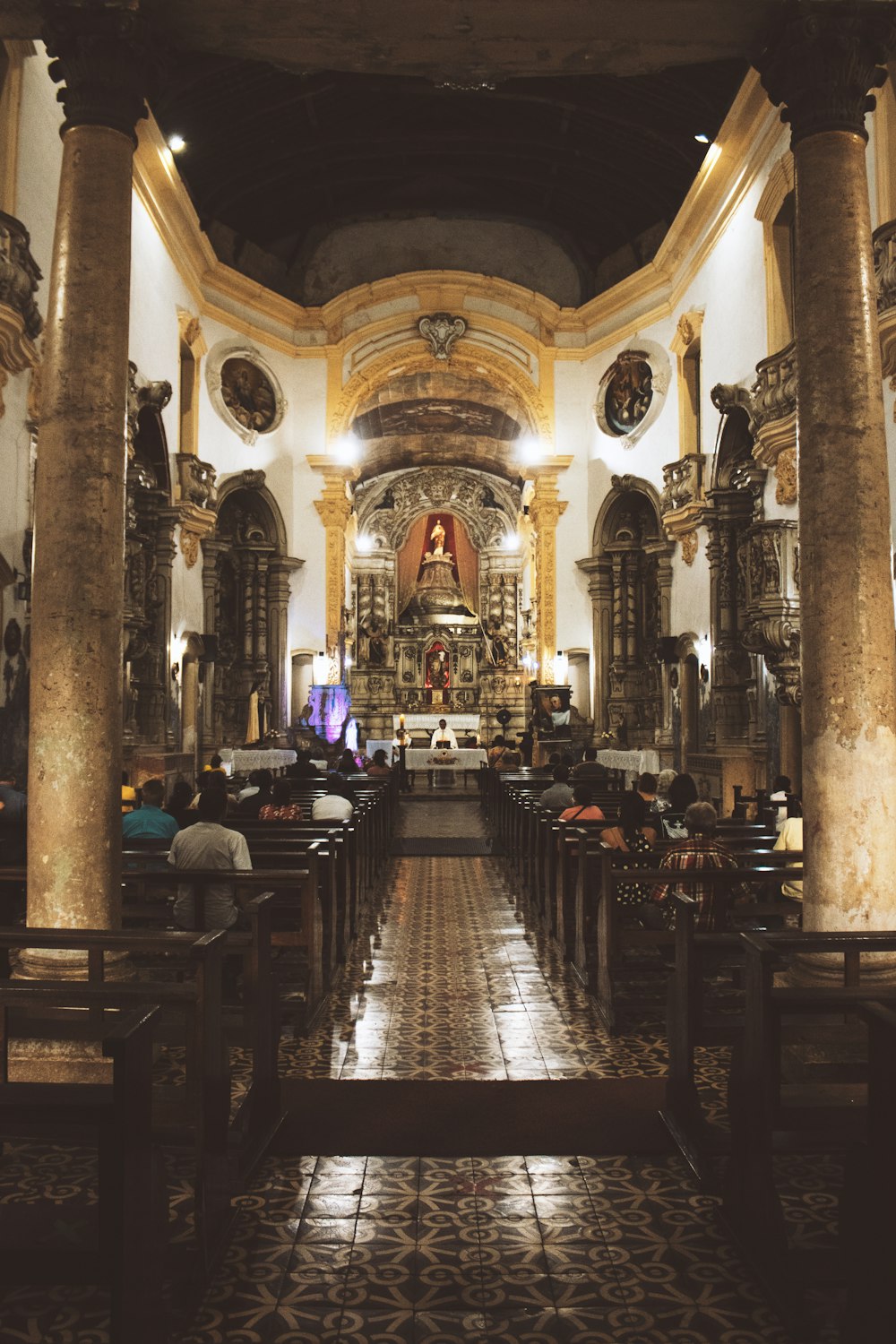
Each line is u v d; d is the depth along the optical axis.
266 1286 3.63
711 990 7.13
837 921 5.57
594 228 24.59
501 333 25.62
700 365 20.03
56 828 5.45
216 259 22.05
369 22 6.19
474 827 18.84
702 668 19.28
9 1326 3.38
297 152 20.64
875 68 6.12
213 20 6.16
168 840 8.34
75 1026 4.71
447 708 36.16
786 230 15.43
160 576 18.56
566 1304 3.52
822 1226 4.02
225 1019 5.21
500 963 8.51
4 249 10.41
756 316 16.30
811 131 6.11
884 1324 2.90
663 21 6.20
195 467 20.19
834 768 5.64
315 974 6.88
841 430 5.81
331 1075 5.79
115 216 5.85
